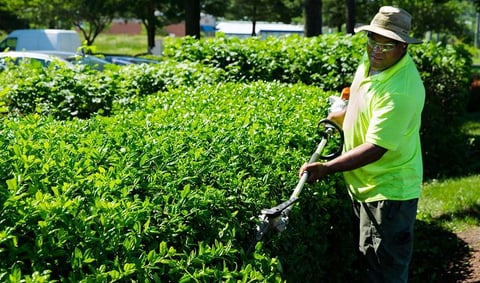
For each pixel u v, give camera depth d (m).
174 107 5.03
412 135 3.83
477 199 7.99
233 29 47.94
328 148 4.52
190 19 21.56
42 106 6.82
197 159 3.49
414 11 41.75
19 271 2.19
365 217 3.98
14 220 2.47
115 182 2.90
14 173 2.81
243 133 4.09
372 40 3.74
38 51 20.28
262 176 3.75
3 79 7.21
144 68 7.74
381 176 3.86
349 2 24.34
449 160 10.36
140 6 36.59
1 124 3.94
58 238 2.44
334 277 4.85
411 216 3.90
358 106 3.90
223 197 3.21
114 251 2.58
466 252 6.31
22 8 39.69
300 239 3.95
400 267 3.93
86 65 7.48
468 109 18.28
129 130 3.99
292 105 5.27
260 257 3.00
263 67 8.88
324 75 8.84
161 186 3.11
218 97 5.66
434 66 10.39
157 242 2.79
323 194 4.23
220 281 2.74
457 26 43.34
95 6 37.25
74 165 3.03
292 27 47.72
